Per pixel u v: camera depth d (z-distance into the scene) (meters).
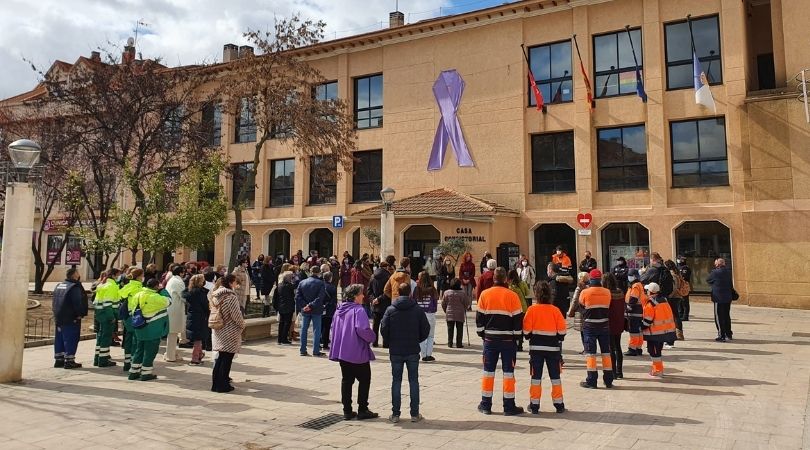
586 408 7.42
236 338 8.62
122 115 21.23
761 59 22.38
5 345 9.04
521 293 10.97
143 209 16.81
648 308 9.23
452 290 12.48
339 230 27.48
